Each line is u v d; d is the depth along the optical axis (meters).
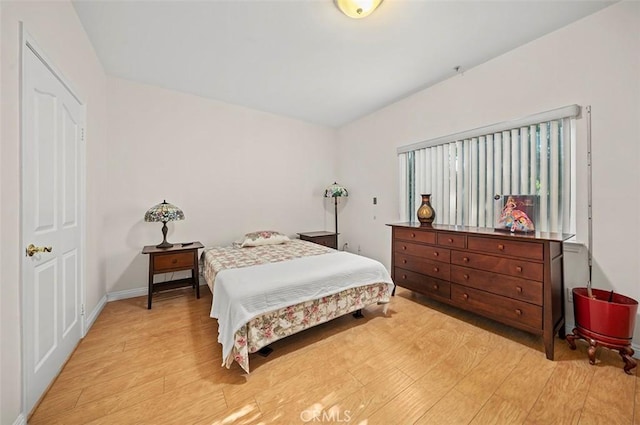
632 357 1.70
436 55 2.40
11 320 1.13
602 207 1.85
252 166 3.76
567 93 2.00
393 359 1.74
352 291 2.24
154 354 1.81
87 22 1.95
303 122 4.28
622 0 1.74
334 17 1.89
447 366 1.66
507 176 2.39
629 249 1.75
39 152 1.39
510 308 1.95
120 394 1.41
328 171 4.59
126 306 2.66
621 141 1.77
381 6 1.78
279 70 2.66
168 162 3.12
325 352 1.83
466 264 2.24
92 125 2.28
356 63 2.53
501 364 1.67
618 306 1.57
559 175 2.08
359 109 3.80
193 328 2.20
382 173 3.79
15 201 1.17
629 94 1.73
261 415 1.28
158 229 3.07
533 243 1.82
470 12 1.84
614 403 1.32
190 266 2.84
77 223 1.91
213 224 3.43
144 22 1.95
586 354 1.77
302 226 4.30
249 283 1.82
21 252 1.20
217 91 3.16
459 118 2.76
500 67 2.40
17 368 1.16
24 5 1.24
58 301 1.60
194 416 1.27
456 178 2.84
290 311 1.86
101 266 2.60
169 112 3.11
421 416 1.26
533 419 1.23
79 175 1.96
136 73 2.73
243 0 1.73
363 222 4.17
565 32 2.00
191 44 2.23
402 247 2.84
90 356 1.78
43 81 1.43
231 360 1.56
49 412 1.28
